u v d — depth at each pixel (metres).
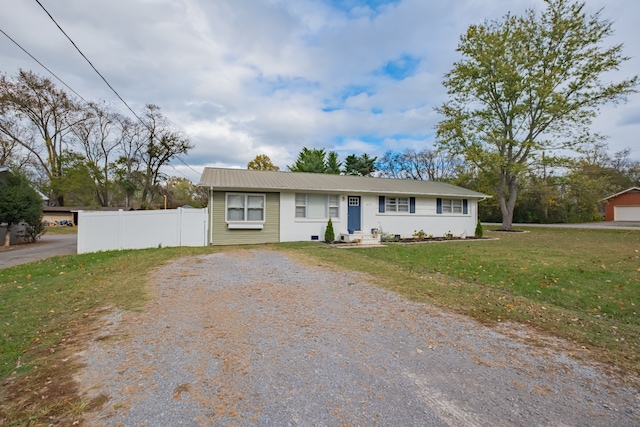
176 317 4.06
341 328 3.75
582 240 14.84
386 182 17.70
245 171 16.02
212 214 12.74
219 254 9.78
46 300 4.82
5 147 27.11
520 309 4.58
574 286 6.09
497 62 20.36
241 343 3.30
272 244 12.84
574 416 2.17
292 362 2.90
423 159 41.81
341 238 14.25
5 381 2.52
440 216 17.16
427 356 3.07
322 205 14.59
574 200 32.88
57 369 2.72
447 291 5.49
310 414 2.15
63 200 34.06
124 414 2.12
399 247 12.45
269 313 4.26
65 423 2.02
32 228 16.11
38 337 3.42
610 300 5.26
